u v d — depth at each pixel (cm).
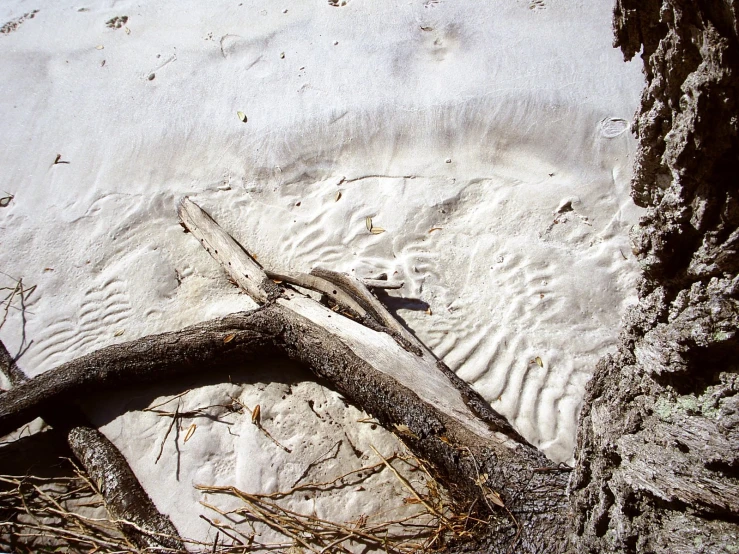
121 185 198
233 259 170
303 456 141
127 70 226
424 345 149
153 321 170
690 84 75
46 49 240
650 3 81
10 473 147
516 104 191
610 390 101
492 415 132
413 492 131
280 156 194
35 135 215
